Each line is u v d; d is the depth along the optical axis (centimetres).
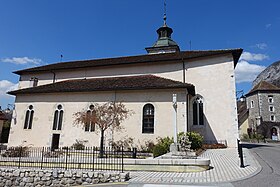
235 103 2027
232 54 2125
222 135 2011
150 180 829
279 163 1103
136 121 1850
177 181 793
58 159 1259
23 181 1040
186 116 1762
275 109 4903
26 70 2853
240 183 722
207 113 2102
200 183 745
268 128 4738
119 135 1847
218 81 2125
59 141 1994
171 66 2333
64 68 2645
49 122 2075
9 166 1214
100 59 2991
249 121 5212
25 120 2161
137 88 1873
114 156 1498
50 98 2139
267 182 724
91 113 1850
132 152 1535
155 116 1816
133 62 2406
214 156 1381
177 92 1822
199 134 1905
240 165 1020
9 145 2122
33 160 1273
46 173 1015
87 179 936
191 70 2252
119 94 1955
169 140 1594
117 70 2503
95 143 1891
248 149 1902
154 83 1952
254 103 5122
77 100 2056
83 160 1192
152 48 3231
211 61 2194
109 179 896
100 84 2156
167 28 3312
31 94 2205
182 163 987
